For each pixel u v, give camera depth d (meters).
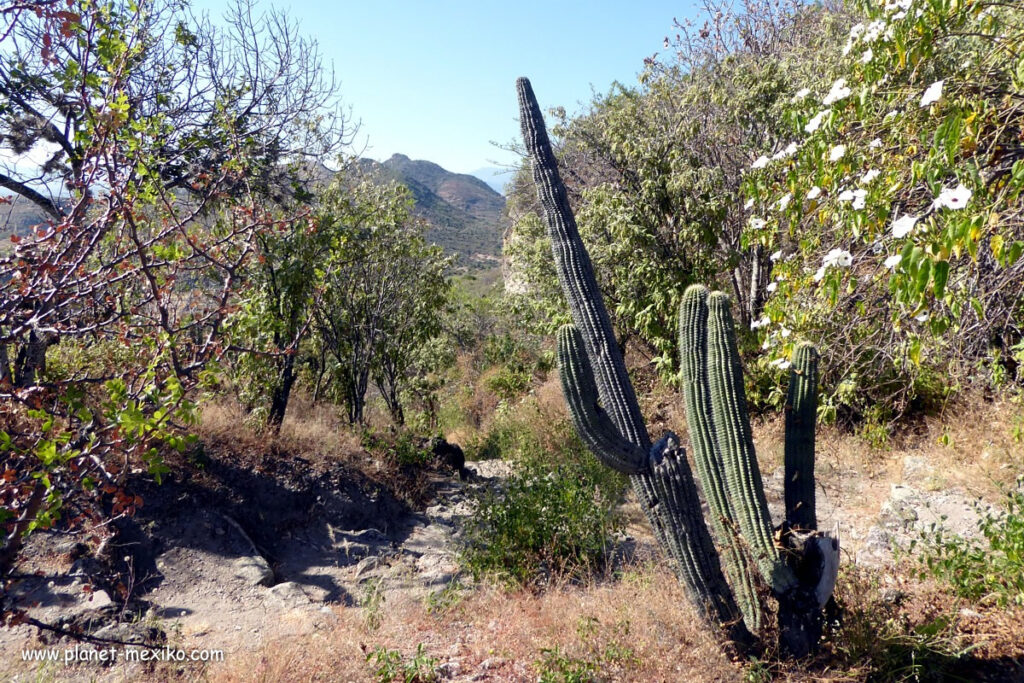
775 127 7.80
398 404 10.45
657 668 3.91
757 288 8.32
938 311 3.54
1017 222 3.41
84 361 5.06
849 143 4.21
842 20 8.41
